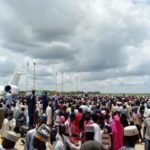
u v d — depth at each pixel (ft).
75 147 37.60
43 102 123.44
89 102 160.86
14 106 111.34
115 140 51.80
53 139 35.91
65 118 67.62
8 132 25.30
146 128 57.36
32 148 36.88
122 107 107.86
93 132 34.81
